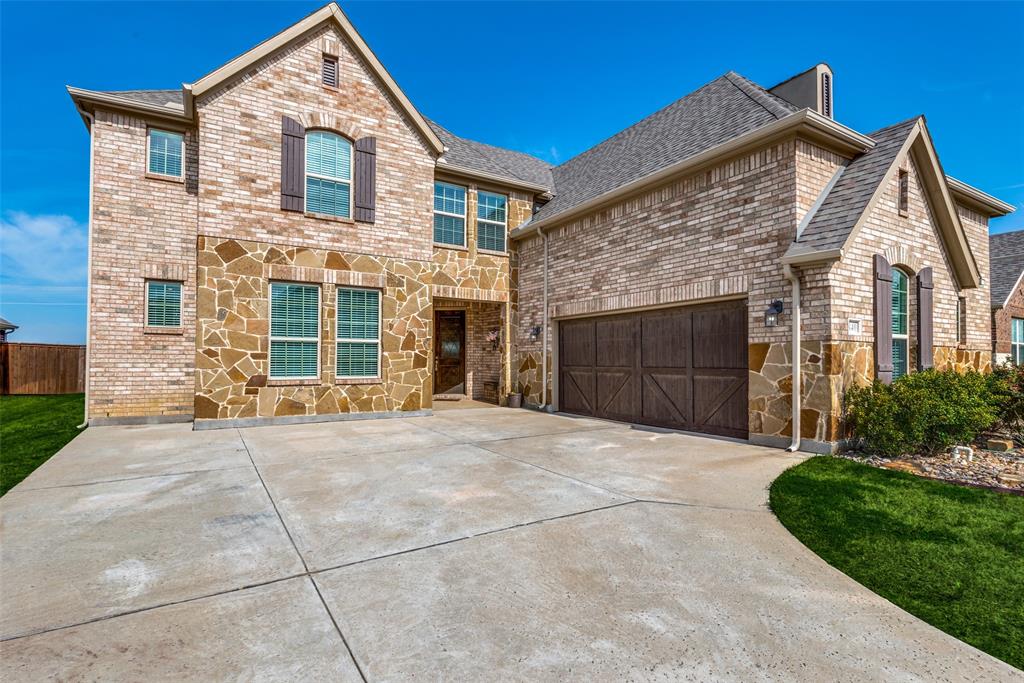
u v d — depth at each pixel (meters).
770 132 7.59
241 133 9.88
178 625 2.67
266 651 2.43
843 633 2.62
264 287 10.04
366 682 2.19
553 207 13.36
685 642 2.52
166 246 10.30
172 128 10.39
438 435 8.88
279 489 5.32
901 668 2.31
